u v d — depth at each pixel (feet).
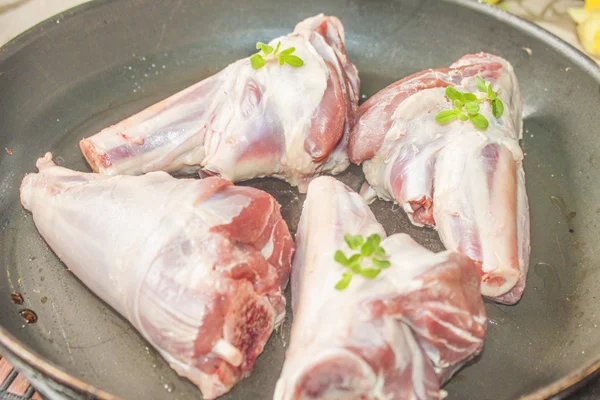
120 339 1.24
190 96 1.41
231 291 1.13
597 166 1.46
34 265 1.32
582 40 1.88
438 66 1.66
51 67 1.51
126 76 1.58
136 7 1.57
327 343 1.08
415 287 1.11
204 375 1.15
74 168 1.46
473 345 1.14
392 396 1.08
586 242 1.39
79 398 1.10
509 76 1.47
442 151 1.33
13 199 1.40
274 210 1.23
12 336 1.12
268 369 1.21
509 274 1.24
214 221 1.17
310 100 1.37
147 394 1.18
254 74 1.39
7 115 1.45
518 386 1.22
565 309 1.30
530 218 1.42
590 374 1.11
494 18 1.60
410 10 1.65
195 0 1.62
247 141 1.37
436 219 1.32
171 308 1.13
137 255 1.16
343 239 1.20
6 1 1.82
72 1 1.84
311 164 1.40
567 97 1.54
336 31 1.53
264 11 1.67
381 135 1.38
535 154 1.52
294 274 1.26
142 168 1.40
